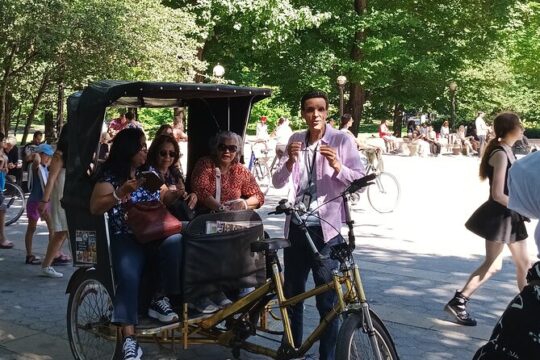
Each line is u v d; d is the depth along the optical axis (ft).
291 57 92.48
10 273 23.29
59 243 22.63
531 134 130.52
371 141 54.90
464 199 44.21
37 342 16.40
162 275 13.50
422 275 23.02
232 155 15.96
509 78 121.60
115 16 52.19
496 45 101.55
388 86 102.12
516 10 98.17
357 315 11.53
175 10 62.90
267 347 14.52
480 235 17.46
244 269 14.02
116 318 12.89
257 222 14.39
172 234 13.56
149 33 55.21
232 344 13.65
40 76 55.67
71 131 14.25
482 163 17.31
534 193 7.88
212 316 13.61
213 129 18.47
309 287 20.81
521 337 7.84
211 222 13.73
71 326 14.79
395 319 18.11
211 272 13.60
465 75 114.83
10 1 44.93
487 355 8.17
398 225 33.83
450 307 17.78
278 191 48.62
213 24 70.69
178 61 59.82
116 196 12.72
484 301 19.93
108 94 13.41
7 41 49.01
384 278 22.61
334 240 13.47
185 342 13.51
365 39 90.33
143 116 85.81
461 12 94.17
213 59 84.43
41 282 22.17
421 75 100.22
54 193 22.18
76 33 48.75
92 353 14.55
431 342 16.43
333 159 13.07
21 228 32.60
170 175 16.47
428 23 96.99
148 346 15.84
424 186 52.29
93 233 13.65
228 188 16.24
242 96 17.15
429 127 96.94
